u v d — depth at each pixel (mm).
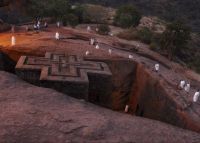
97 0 111125
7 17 46406
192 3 125188
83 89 13703
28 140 7805
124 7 63594
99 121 9461
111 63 21453
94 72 15484
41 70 14828
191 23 112062
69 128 8688
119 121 9836
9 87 11852
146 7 117562
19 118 8938
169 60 35500
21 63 15719
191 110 14648
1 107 9633
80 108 10516
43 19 44594
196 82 25766
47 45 22781
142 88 20000
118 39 39938
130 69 21797
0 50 21094
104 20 64000
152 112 17641
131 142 8438
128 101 21547
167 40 38812
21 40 25031
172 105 15273
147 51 34719
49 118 9188
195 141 9320
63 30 34250
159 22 85062
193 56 51188
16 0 33562
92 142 8102
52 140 7945
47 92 11781
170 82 19734
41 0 46969
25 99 10641
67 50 22344
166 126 10281
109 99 19906
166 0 124812
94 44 27141
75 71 15234
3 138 7746
